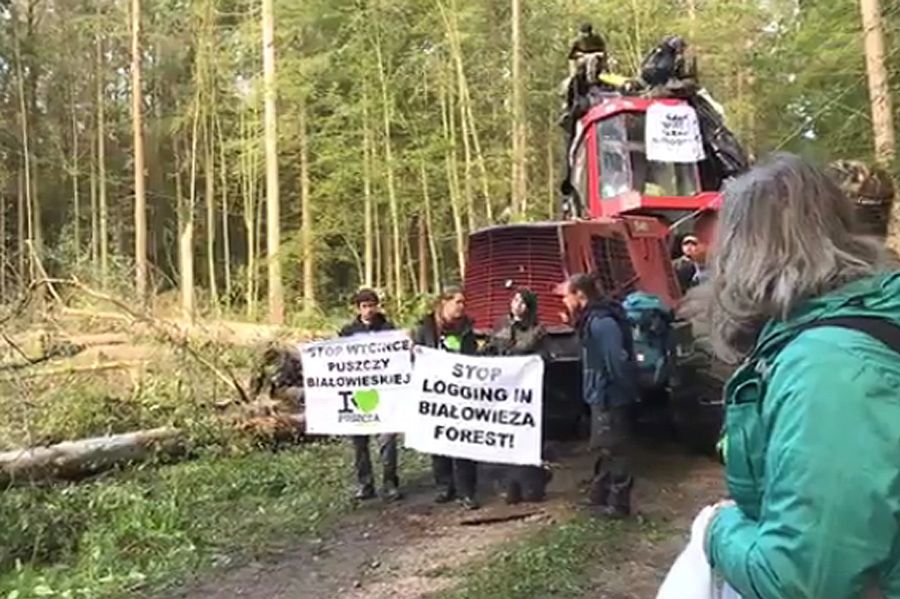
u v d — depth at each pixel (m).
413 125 24.41
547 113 24.55
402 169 24.41
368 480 7.34
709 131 9.74
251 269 26.55
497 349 7.29
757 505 1.57
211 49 29.11
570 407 8.11
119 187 35.25
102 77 33.91
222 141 29.95
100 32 32.22
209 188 29.72
